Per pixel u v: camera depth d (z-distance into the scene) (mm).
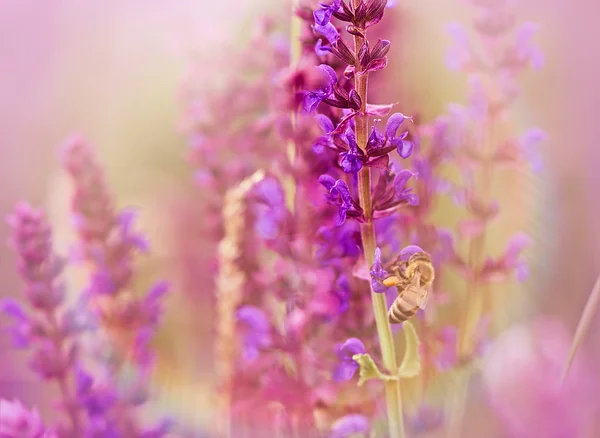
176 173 633
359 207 378
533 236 534
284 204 421
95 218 465
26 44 721
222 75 483
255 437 446
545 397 400
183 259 595
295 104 409
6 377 542
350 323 406
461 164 456
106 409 448
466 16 499
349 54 372
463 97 499
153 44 652
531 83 562
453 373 447
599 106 557
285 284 421
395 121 373
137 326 465
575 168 551
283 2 475
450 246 449
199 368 547
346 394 417
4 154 694
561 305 505
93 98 681
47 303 453
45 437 439
